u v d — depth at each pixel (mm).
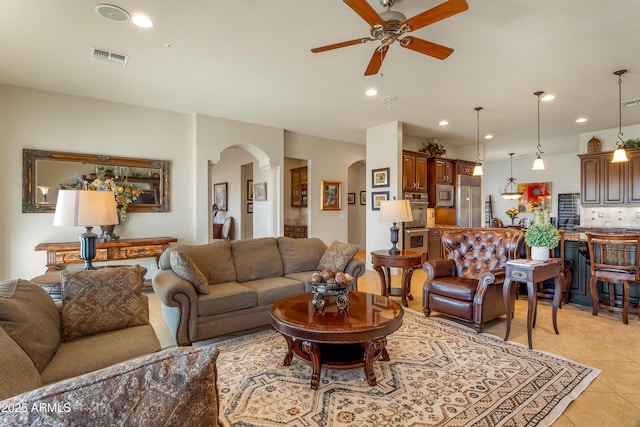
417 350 2740
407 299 4133
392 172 5855
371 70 2906
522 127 6285
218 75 3779
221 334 2871
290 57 3332
